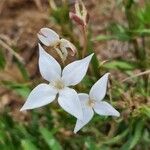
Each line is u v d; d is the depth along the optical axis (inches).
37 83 6.0
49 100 4.3
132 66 6.3
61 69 4.5
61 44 4.6
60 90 4.3
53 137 5.7
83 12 4.7
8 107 7.2
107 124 6.3
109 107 4.4
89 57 4.4
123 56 7.3
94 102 4.5
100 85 4.5
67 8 5.7
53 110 6.2
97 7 8.1
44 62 4.4
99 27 8.0
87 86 5.4
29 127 6.2
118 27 6.5
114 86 5.5
